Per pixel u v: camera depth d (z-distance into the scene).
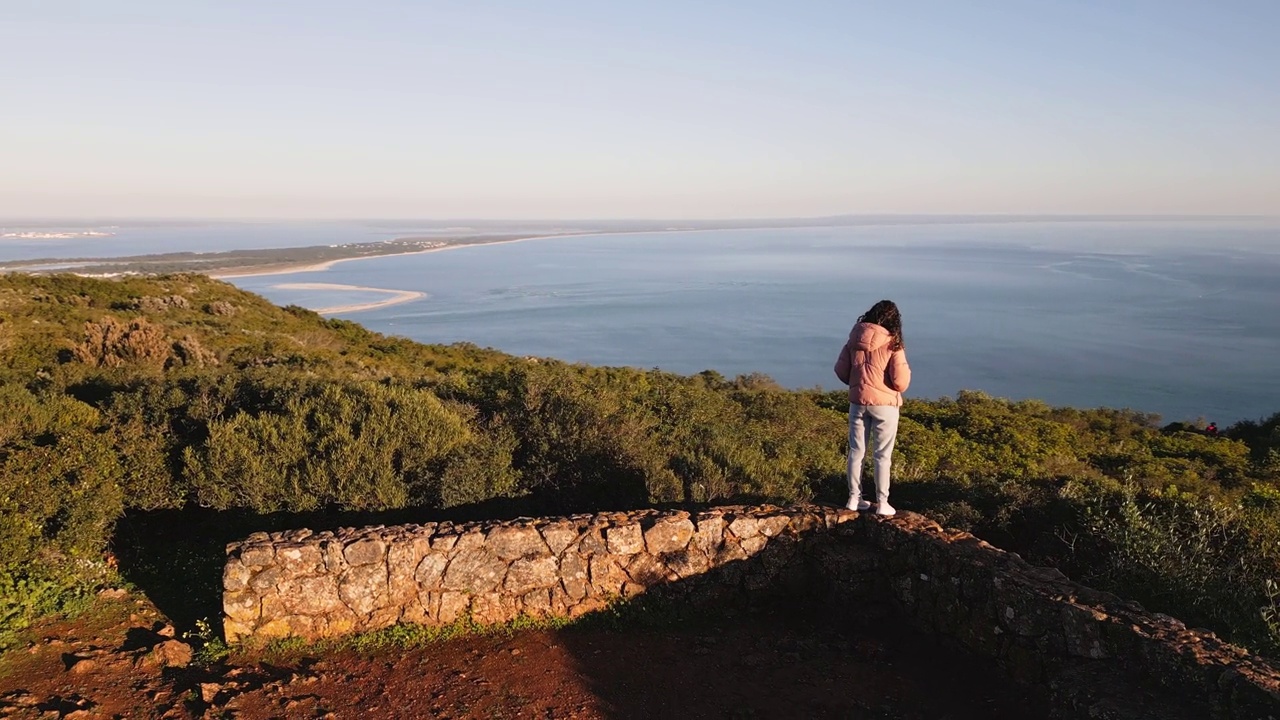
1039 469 14.17
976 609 4.92
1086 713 3.84
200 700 4.44
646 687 4.71
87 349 18.95
